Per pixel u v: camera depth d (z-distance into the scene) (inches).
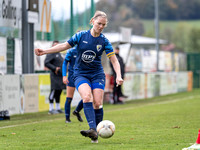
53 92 987.3
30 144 516.7
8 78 936.3
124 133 616.7
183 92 2010.3
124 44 1545.3
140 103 1333.7
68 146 493.7
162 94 1804.9
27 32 1034.1
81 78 511.5
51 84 976.9
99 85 513.3
